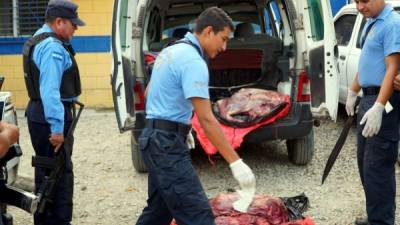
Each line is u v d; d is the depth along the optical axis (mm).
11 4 10203
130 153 7199
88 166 6656
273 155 6801
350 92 4551
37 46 3910
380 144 4039
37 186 4090
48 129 4008
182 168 3377
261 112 5656
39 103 4008
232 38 6625
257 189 5605
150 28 6727
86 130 8672
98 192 5715
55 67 3861
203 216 3393
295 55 5746
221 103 5852
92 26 10219
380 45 4012
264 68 6480
